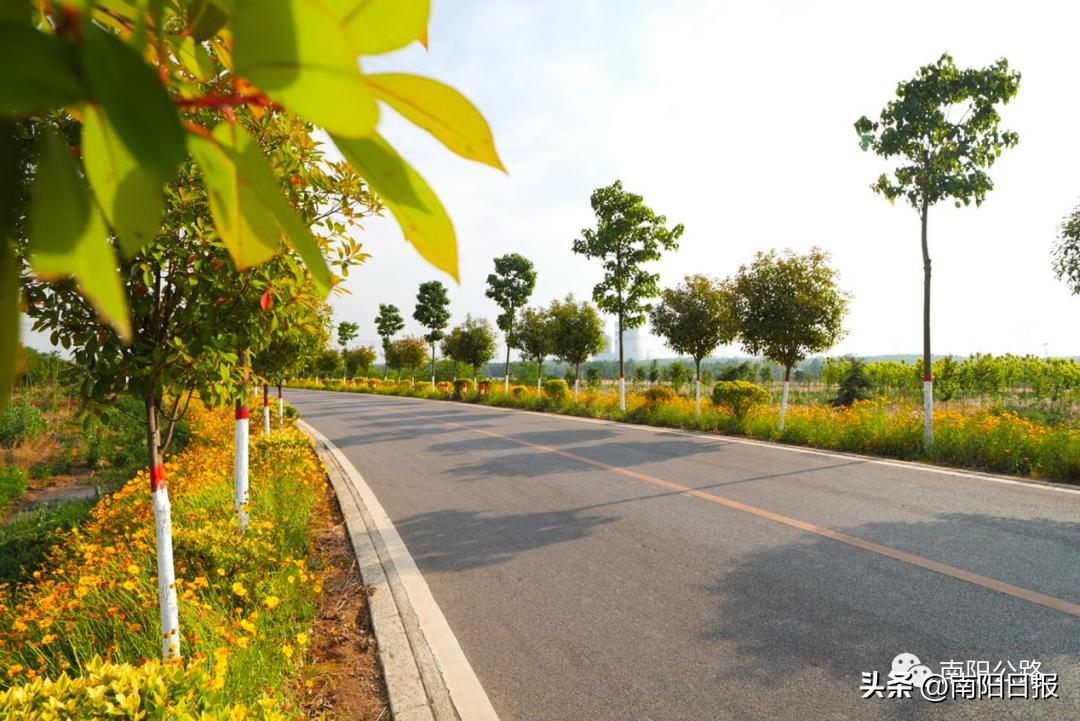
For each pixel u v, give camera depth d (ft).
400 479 25.73
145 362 7.98
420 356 132.26
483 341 104.47
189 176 6.98
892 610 11.73
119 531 15.74
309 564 14.83
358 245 8.11
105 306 0.80
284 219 1.14
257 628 10.01
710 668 10.03
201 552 12.17
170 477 21.31
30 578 14.52
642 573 14.12
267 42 0.76
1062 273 27.17
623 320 50.62
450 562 15.15
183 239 7.81
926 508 18.38
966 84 26.05
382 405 76.79
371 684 9.68
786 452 29.60
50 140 0.82
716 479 23.47
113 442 37.86
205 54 0.99
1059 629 10.77
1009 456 23.80
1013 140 25.84
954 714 8.64
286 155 6.14
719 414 41.88
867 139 28.73
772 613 11.85
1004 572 13.26
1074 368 62.44
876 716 8.67
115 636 9.64
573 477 24.85
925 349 27.17
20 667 8.43
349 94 0.76
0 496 26.17
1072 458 22.09
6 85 0.62
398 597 12.88
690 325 44.57
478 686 9.59
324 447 36.14
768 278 35.91
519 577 14.08
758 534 16.51
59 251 0.80
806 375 155.84
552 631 11.43
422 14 0.80
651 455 29.73
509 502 21.11
